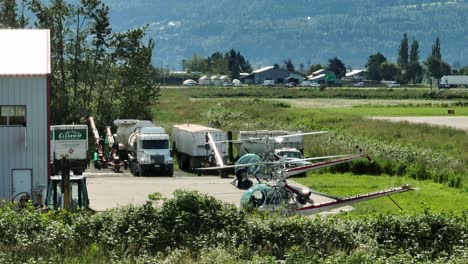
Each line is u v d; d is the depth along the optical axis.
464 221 80.38
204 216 76.38
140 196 127.50
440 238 77.44
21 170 119.50
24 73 118.69
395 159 162.62
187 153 177.00
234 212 77.81
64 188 96.31
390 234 77.81
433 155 168.38
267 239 74.81
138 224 75.38
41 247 71.00
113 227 75.00
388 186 133.88
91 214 82.12
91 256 69.38
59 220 76.69
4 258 67.38
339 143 192.62
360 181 143.12
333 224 77.69
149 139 165.25
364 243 74.88
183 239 74.25
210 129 175.38
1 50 127.31
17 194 115.75
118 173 170.25
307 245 73.69
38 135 119.81
